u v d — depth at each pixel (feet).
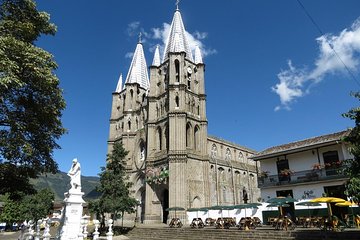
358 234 68.18
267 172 129.18
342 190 102.73
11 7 61.00
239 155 234.99
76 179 78.79
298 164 120.47
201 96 191.52
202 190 168.66
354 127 48.70
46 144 65.82
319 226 88.38
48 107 63.21
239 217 130.82
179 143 163.94
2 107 57.00
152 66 204.85
